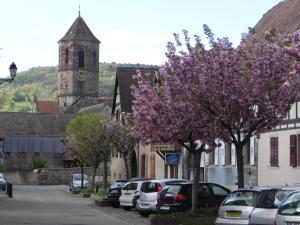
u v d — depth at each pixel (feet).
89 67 447.42
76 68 445.37
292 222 43.06
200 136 74.28
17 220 89.76
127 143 153.69
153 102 76.95
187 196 82.43
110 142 168.86
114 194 125.70
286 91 67.36
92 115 192.34
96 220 92.38
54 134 355.97
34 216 98.58
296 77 66.59
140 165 186.50
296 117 95.96
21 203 139.03
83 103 432.66
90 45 447.83
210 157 130.93
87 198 171.73
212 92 68.28
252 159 111.24
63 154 352.08
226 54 68.54
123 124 154.61
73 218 96.02
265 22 125.80
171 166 154.10
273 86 67.77
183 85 70.33
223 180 122.72
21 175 311.27
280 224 43.88
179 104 71.20
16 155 346.33
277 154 101.86
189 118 71.56
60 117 368.68
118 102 195.11
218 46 69.67
